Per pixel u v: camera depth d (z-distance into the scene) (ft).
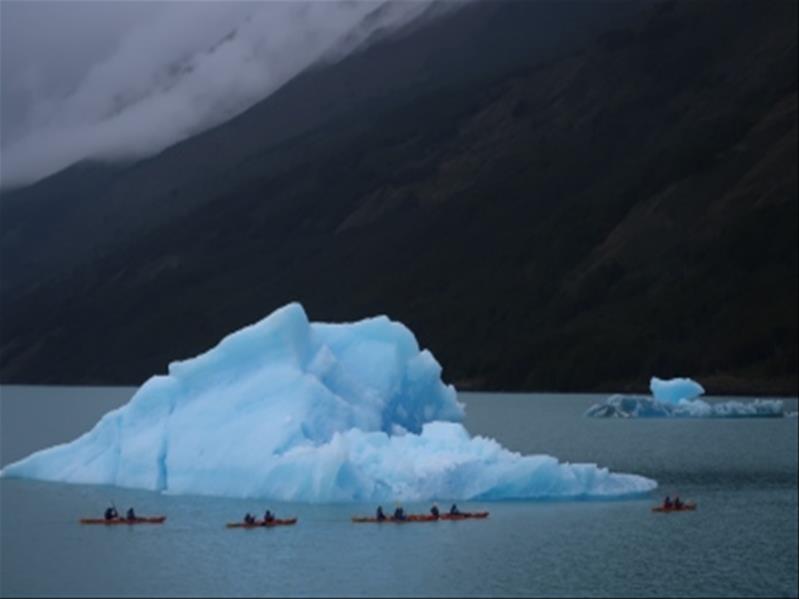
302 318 280.72
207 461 270.26
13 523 250.98
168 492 274.57
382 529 238.68
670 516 260.83
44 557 219.82
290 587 198.29
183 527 242.17
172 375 287.69
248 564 213.05
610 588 198.49
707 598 192.54
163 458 281.13
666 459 408.26
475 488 266.57
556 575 206.08
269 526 240.94
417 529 239.30
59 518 255.50
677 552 223.71
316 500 257.34
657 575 206.59
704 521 257.34
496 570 208.54
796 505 283.59
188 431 277.03
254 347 278.26
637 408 637.30
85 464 301.63
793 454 426.10
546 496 273.33
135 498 272.72
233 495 264.31
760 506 282.56
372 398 284.20
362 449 264.93
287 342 276.41
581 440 491.72
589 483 280.92
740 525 253.03
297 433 263.49
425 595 193.88
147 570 209.36
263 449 264.52
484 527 241.76
